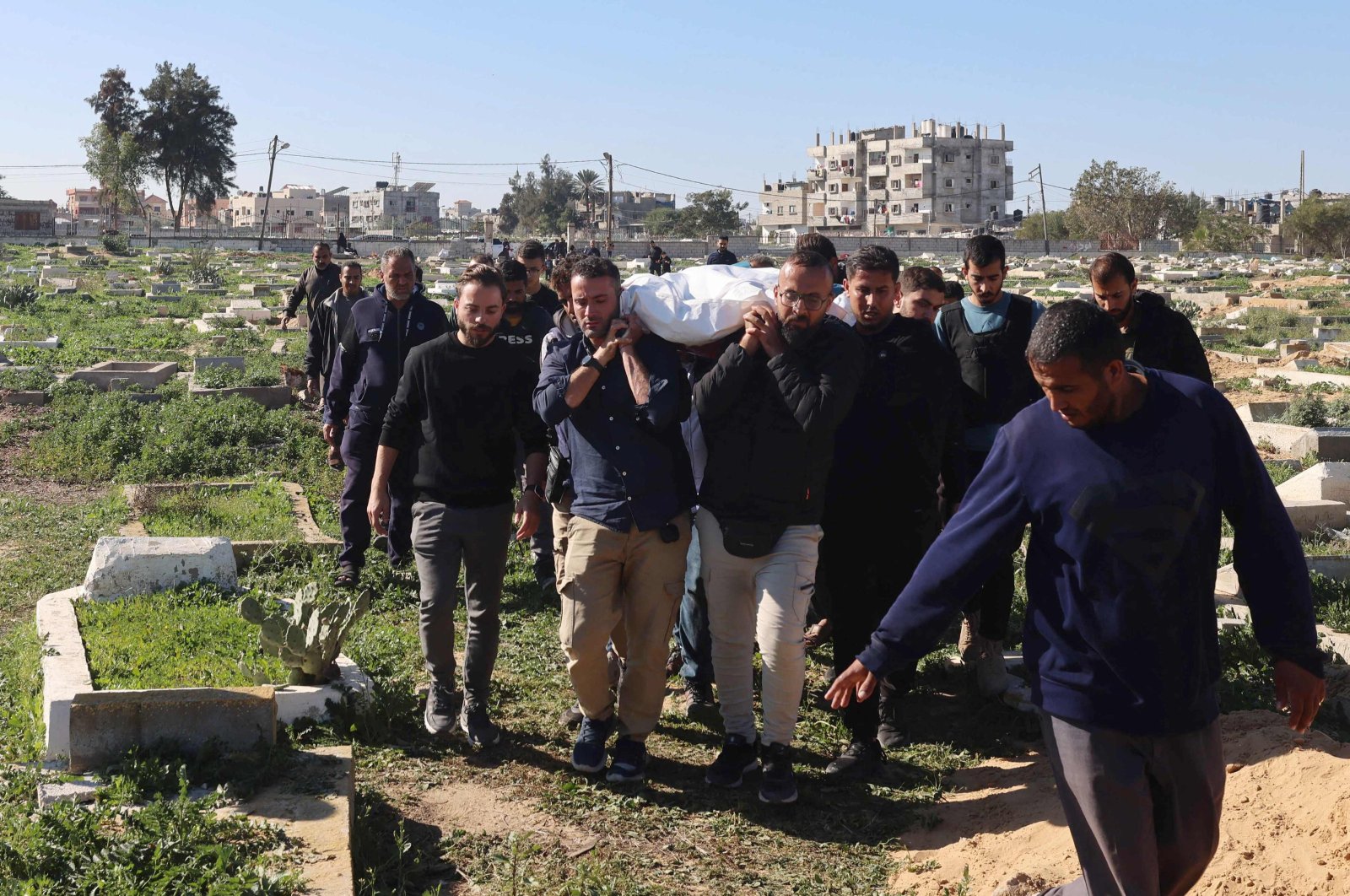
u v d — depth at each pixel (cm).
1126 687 301
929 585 322
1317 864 386
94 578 683
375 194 18000
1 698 562
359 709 550
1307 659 304
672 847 460
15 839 398
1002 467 314
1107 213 10800
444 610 546
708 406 479
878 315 530
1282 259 7938
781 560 490
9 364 1883
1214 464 299
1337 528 1006
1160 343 575
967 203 15212
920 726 598
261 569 822
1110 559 297
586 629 500
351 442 765
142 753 470
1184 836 318
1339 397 1878
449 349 534
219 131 10331
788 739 498
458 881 429
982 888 419
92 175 10100
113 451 1266
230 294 3666
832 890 432
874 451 527
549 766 531
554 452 543
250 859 399
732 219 13662
